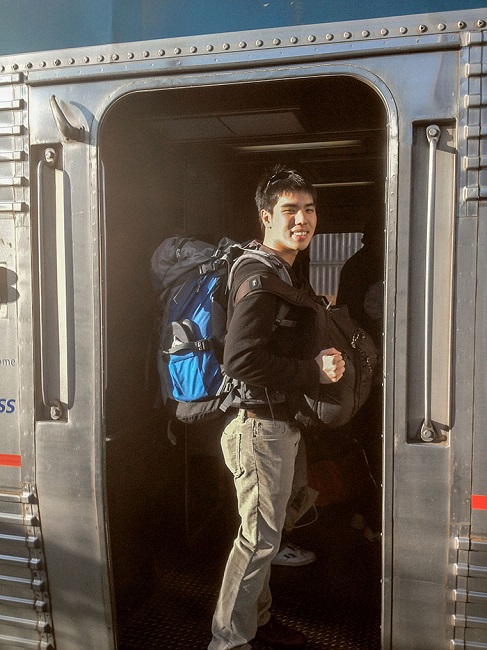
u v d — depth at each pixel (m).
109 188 2.38
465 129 1.80
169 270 2.25
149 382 2.74
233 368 1.82
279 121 2.69
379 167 3.31
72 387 2.13
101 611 2.20
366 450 3.03
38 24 2.10
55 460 2.16
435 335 1.87
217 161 3.25
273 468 1.97
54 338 2.15
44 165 2.10
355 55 1.86
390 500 1.91
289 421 2.00
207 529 3.40
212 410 2.08
